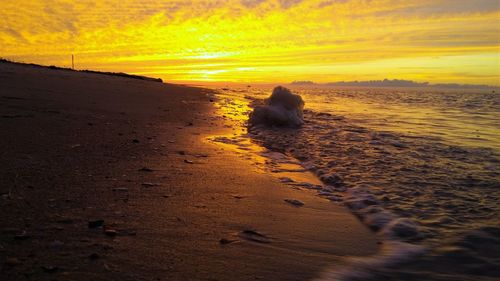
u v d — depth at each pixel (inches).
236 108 538.0
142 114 371.2
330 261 104.3
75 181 151.6
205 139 281.0
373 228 130.8
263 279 92.6
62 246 99.5
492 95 1407.5
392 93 1488.7
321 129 372.2
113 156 196.4
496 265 103.8
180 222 122.6
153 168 182.4
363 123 438.0
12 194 131.9
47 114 296.2
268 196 158.4
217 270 95.1
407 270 100.7
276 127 374.0
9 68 676.1
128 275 88.8
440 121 482.3
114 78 791.1
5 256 92.2
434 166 225.1
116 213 124.3
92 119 302.7
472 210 149.5
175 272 92.4
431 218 140.6
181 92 698.2
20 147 193.0
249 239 114.9
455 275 98.4
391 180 193.2
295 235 120.8
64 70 887.1
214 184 167.3
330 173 205.2
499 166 227.6
